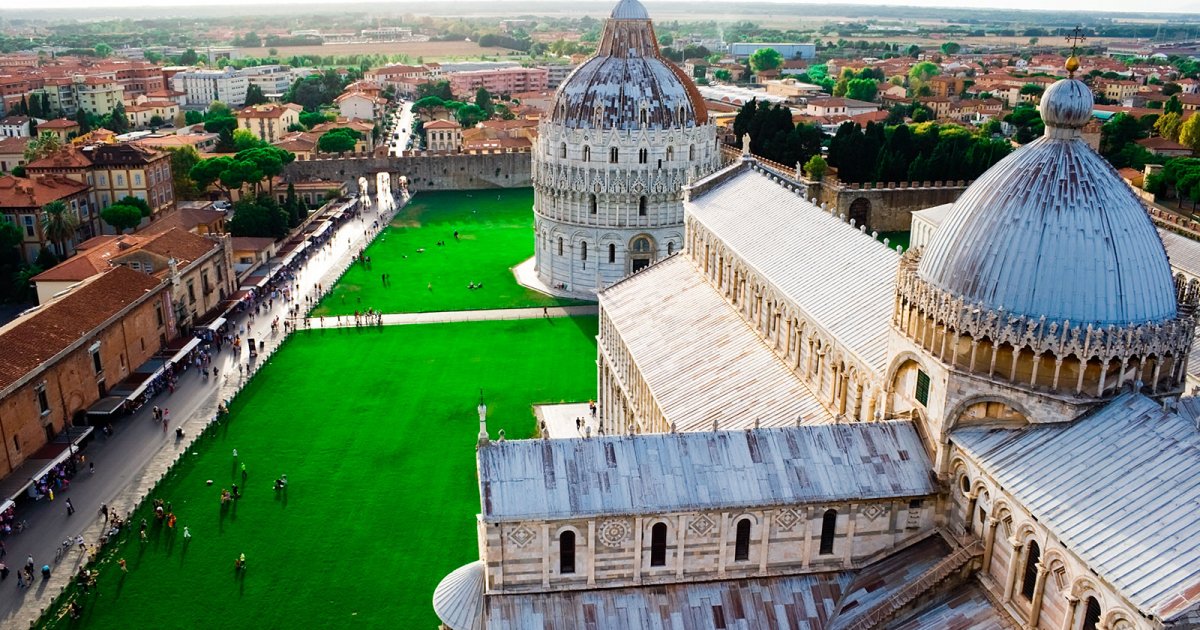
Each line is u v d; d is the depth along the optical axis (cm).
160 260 12938
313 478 9162
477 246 19450
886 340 6069
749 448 5269
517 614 4969
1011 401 4791
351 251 18638
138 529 8206
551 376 12162
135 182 19262
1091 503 4206
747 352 8112
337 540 8056
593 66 16750
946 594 4938
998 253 4731
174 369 12000
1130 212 4650
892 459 5269
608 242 16462
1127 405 4569
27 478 8750
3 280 15075
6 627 6894
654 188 16275
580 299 16038
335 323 14150
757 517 5075
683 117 16438
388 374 12050
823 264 7544
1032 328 4584
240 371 11962
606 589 5103
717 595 5112
